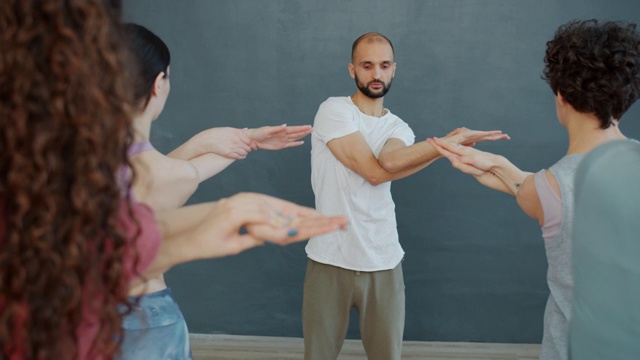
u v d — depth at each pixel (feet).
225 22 9.97
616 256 2.91
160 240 2.43
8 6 2.03
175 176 4.25
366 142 7.41
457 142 6.70
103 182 2.11
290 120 10.07
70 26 2.06
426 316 10.37
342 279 7.61
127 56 2.36
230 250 2.46
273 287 10.52
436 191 10.09
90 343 2.31
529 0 9.61
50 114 2.01
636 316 2.91
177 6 9.98
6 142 2.00
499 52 9.72
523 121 9.83
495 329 10.33
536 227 10.10
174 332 4.47
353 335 10.57
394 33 9.78
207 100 10.14
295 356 10.04
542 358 4.49
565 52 4.32
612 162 2.95
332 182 7.57
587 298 3.03
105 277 2.23
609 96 4.19
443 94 9.84
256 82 10.05
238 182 10.34
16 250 2.03
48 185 2.02
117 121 2.18
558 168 4.31
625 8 9.51
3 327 2.09
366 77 7.60
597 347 3.02
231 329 10.65
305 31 9.88
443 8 9.68
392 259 7.69
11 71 1.99
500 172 5.34
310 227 2.45
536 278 10.19
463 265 10.21
